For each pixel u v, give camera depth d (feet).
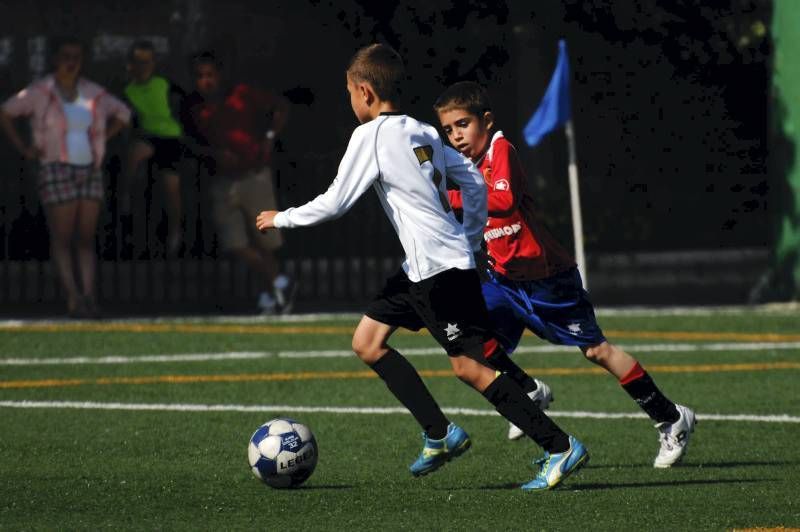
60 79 194.70
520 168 97.14
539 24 247.91
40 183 196.65
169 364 153.48
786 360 156.66
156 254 229.04
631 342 173.06
